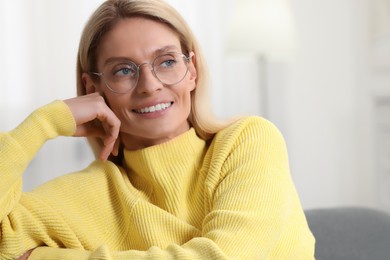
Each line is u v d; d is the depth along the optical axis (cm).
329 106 369
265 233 115
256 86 366
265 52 309
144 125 137
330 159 371
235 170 129
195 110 146
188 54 144
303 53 367
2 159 122
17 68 341
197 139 143
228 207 119
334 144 370
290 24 313
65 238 130
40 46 344
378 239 161
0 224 125
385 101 347
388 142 348
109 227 136
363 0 356
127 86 135
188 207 137
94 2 349
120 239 135
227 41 318
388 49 342
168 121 137
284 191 125
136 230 132
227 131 141
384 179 353
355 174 367
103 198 139
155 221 131
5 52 339
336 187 371
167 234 130
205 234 115
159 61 135
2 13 337
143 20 135
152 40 134
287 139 371
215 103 364
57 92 347
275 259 126
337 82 366
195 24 361
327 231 164
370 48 355
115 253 113
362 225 164
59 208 133
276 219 118
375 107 354
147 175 139
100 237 135
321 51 366
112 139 139
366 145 361
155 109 136
